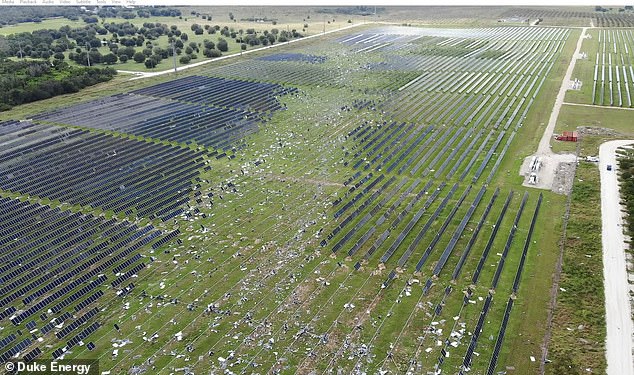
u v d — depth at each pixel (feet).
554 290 165.99
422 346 143.43
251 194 243.81
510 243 194.80
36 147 313.12
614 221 207.41
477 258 186.60
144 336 150.10
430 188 247.70
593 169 258.98
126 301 166.61
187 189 249.75
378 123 351.46
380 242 198.59
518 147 296.92
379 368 135.85
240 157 292.61
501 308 158.51
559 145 295.69
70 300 166.71
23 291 174.60
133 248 196.85
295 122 356.79
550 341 143.95
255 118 368.07
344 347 143.43
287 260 187.42
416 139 318.65
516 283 169.58
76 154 302.45
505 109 377.91
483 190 239.30
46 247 203.00
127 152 304.50
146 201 240.53
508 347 142.41
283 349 143.43
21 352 145.59
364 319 154.92
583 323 150.51
